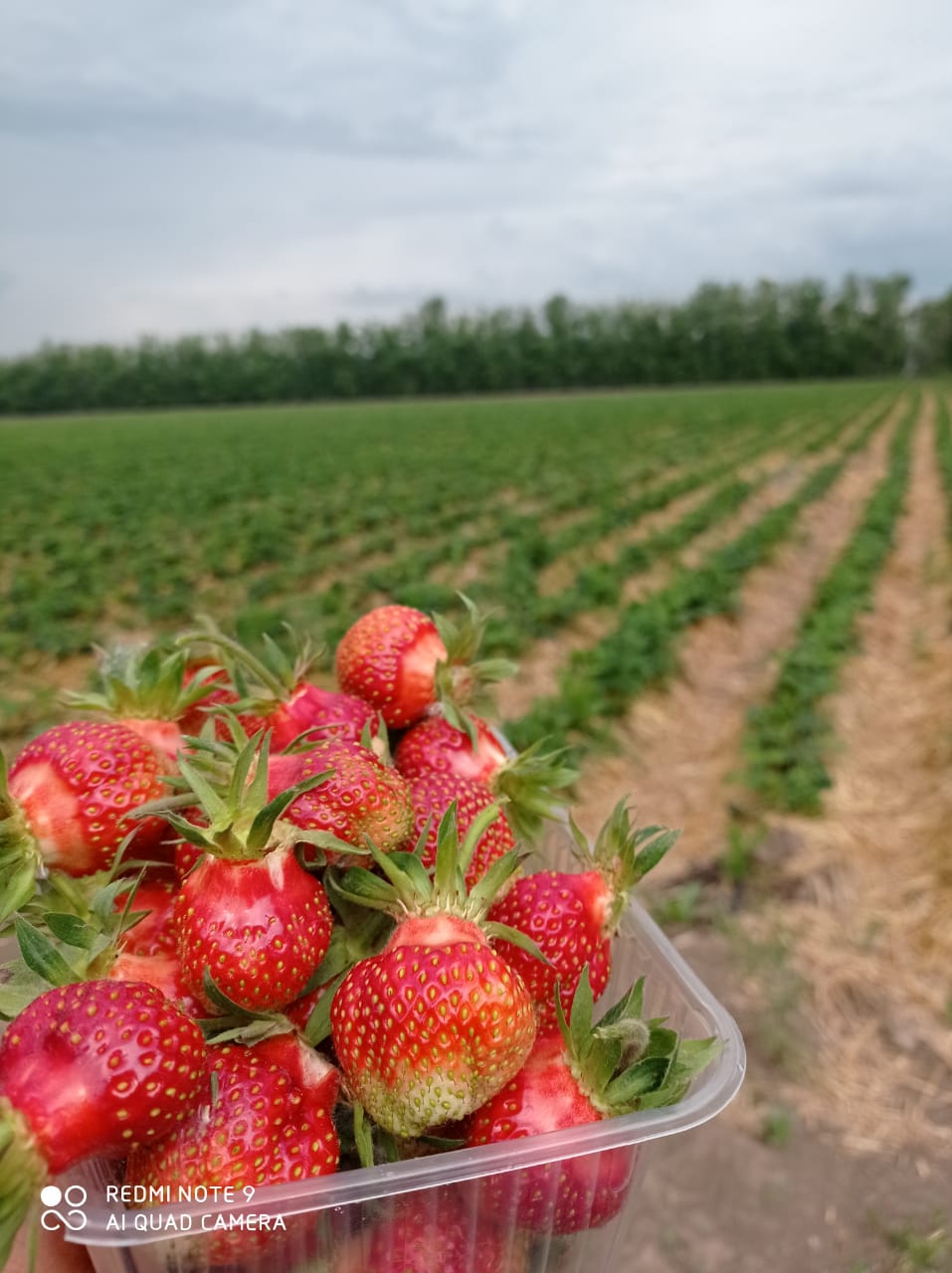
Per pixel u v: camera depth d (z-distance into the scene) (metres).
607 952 0.21
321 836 0.18
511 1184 0.16
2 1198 0.14
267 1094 0.16
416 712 0.26
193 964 0.17
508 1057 0.16
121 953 0.18
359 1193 0.15
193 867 0.18
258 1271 0.16
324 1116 0.17
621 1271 0.42
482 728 0.26
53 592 1.68
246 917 0.17
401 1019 0.16
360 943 0.19
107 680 0.23
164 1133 0.16
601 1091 0.17
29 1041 0.15
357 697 0.25
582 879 0.21
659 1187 0.46
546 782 0.24
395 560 1.84
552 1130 0.17
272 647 0.24
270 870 0.17
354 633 0.26
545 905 0.20
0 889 0.19
